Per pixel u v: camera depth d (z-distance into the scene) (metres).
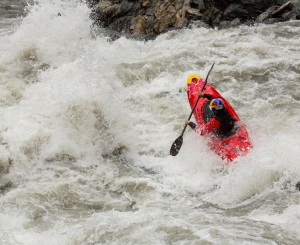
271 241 13.70
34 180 19.28
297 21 36.06
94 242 14.37
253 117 22.88
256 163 18.50
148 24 40.50
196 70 28.03
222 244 13.53
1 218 16.25
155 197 18.14
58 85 24.08
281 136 20.44
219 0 37.69
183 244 13.66
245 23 37.41
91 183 19.14
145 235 14.41
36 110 22.97
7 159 19.92
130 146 21.97
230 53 30.06
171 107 24.86
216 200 17.61
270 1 37.66
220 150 19.95
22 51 30.52
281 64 28.02
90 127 22.12
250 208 16.53
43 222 16.11
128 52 32.06
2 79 27.14
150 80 27.59
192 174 19.62
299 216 15.55
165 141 22.08
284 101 24.20
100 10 43.94
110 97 23.14
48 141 21.20
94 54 31.02
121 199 18.02
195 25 36.97
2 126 21.56
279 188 17.53
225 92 25.59
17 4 51.44
